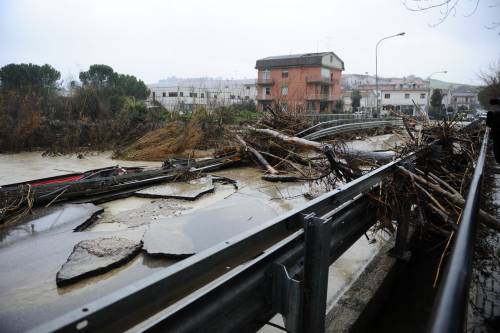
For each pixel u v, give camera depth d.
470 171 4.82
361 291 2.93
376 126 20.06
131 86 42.97
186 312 1.25
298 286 1.62
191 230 4.45
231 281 1.46
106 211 5.46
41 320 2.73
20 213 5.10
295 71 50.25
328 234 1.74
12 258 3.71
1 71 31.62
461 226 1.35
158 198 6.20
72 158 11.71
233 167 9.30
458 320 0.77
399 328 2.87
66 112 16.83
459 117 7.48
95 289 3.17
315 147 7.64
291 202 5.94
